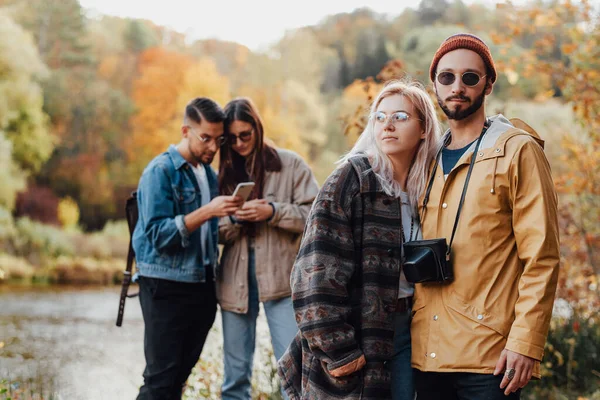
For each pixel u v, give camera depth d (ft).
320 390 7.52
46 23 130.21
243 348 12.03
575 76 20.85
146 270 11.18
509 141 7.48
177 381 11.37
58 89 122.21
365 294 7.55
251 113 11.87
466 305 7.43
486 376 7.26
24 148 110.01
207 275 11.82
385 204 7.77
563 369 16.53
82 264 74.33
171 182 11.36
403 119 7.89
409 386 7.95
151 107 119.14
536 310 7.03
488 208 7.42
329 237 7.43
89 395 16.94
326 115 124.36
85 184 117.91
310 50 139.13
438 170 7.95
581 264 20.68
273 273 11.80
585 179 20.45
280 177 12.15
